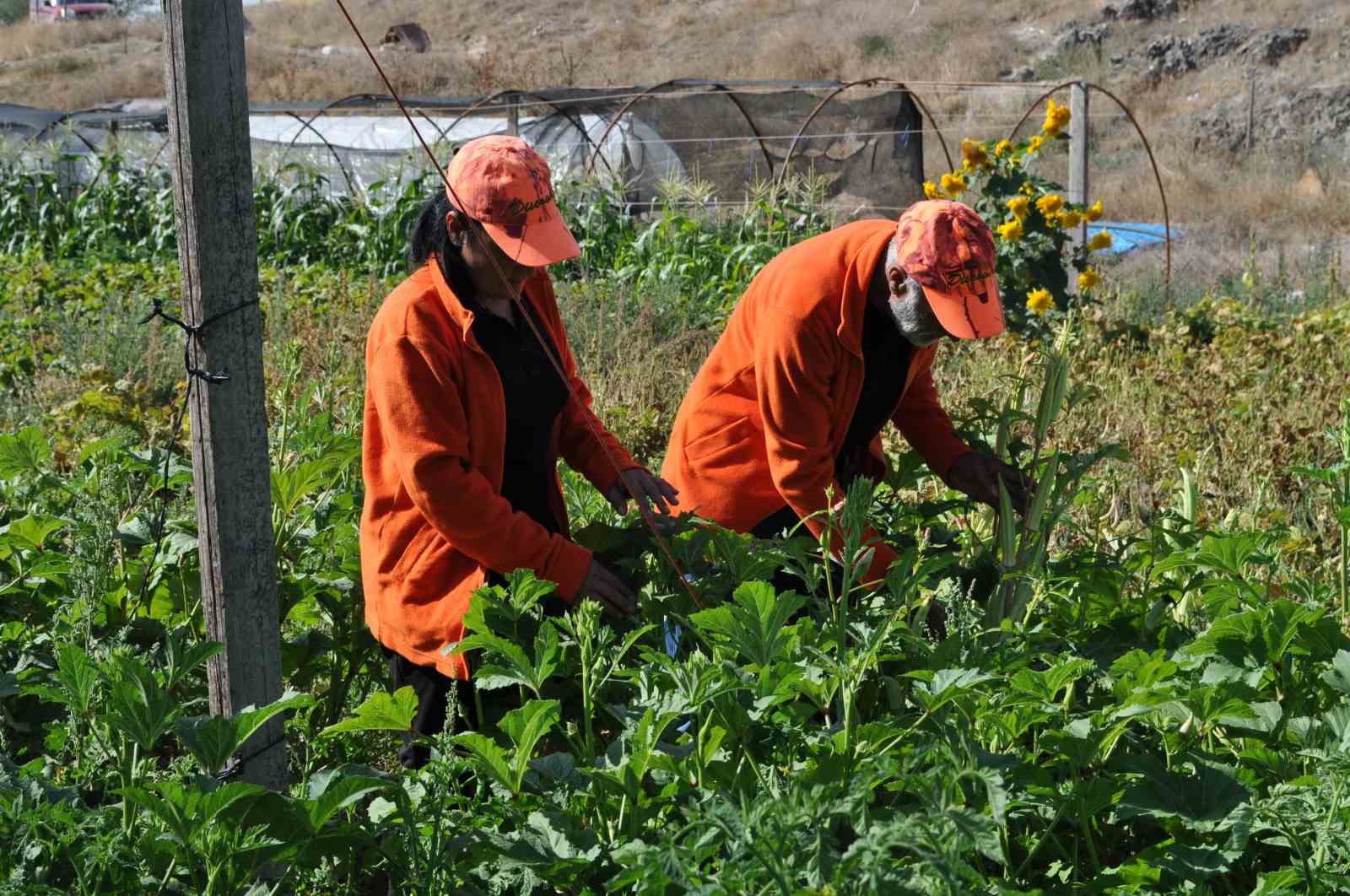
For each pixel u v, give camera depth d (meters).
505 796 2.11
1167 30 29.08
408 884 1.95
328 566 3.38
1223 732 2.45
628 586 2.74
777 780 2.02
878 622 2.47
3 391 6.76
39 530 3.22
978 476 3.06
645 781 2.16
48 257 13.15
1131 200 19.84
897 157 13.92
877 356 2.94
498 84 33.19
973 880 1.73
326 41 38.88
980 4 33.22
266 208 13.02
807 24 35.09
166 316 2.17
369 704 2.21
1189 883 1.93
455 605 2.60
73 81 37.31
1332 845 1.87
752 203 11.38
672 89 13.84
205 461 2.23
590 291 8.84
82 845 1.96
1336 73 24.89
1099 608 2.87
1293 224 17.92
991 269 2.67
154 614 3.27
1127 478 4.74
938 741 1.99
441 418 2.52
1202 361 7.30
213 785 1.96
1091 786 2.05
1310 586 2.82
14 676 2.44
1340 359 7.35
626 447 5.89
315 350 7.50
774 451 2.87
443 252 2.55
